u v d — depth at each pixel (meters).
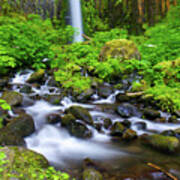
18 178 2.05
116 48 6.51
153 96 5.19
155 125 4.43
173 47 7.30
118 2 12.04
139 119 4.59
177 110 4.79
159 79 5.84
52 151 3.35
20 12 9.41
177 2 10.80
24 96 5.13
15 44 5.99
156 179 2.60
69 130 3.87
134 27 12.67
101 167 2.87
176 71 5.89
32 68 6.54
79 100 5.34
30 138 3.59
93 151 3.39
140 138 3.81
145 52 7.64
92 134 3.89
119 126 4.00
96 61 6.47
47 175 2.27
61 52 7.29
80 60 6.53
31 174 2.19
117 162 3.03
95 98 5.58
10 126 3.40
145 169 2.80
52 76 6.18
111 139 3.81
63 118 4.04
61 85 5.84
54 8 10.54
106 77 6.15
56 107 4.97
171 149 3.34
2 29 5.97
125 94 5.52
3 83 5.51
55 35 7.47
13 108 4.41
